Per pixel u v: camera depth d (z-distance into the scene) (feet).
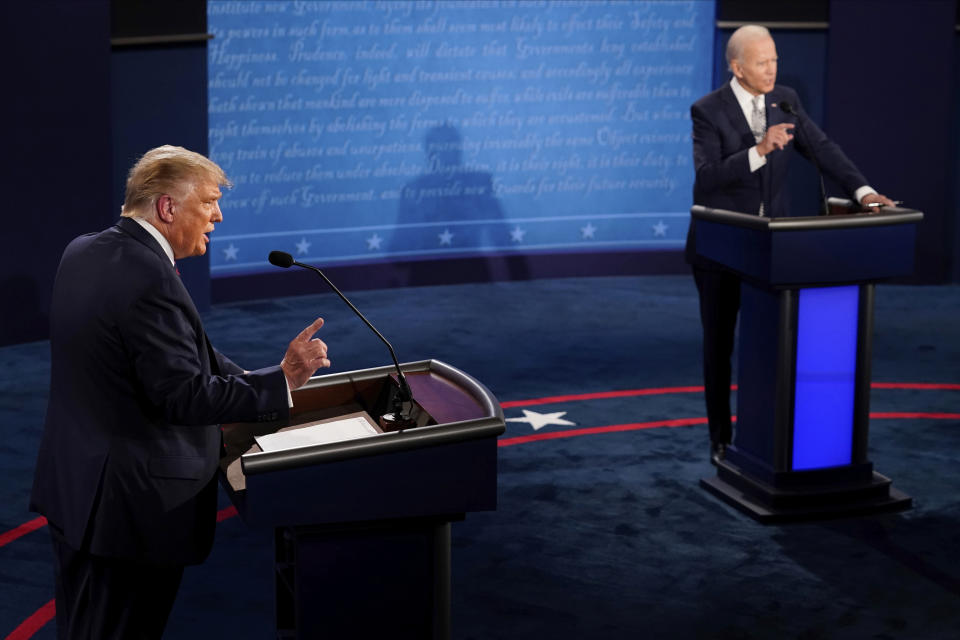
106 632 9.62
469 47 31.14
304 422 10.53
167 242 9.59
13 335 25.77
